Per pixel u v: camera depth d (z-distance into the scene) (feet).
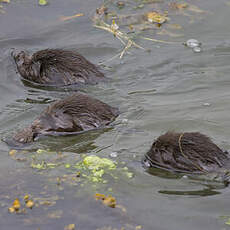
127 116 73.31
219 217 52.70
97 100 74.13
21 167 63.05
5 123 73.31
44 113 72.38
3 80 86.17
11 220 53.93
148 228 51.47
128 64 88.89
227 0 108.99
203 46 93.40
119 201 55.83
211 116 71.26
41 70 85.40
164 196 56.49
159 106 75.15
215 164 59.52
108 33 98.78
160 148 62.28
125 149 65.77
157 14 103.50
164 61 89.10
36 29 100.32
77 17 103.86
